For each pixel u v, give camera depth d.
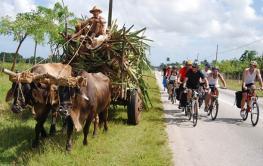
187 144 9.79
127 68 11.64
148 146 9.10
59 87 7.93
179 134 10.97
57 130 10.26
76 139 9.25
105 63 11.34
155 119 13.19
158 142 9.53
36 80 7.84
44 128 10.20
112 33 11.34
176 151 9.00
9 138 8.95
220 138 10.73
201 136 10.88
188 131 11.52
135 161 7.80
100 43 11.02
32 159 7.54
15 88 7.74
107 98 9.83
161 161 7.95
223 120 14.09
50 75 7.83
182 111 15.41
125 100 11.88
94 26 11.19
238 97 14.17
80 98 8.10
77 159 7.70
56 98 8.16
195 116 12.35
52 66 8.94
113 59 11.38
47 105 8.47
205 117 14.61
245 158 8.73
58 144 8.38
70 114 7.86
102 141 9.35
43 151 8.06
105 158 7.91
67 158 7.74
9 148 8.26
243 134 11.45
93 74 9.72
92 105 8.52
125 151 8.57
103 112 10.34
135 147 8.96
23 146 8.45
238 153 9.14
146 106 14.61
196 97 12.45
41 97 7.96
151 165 7.57
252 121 13.09
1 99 13.84
